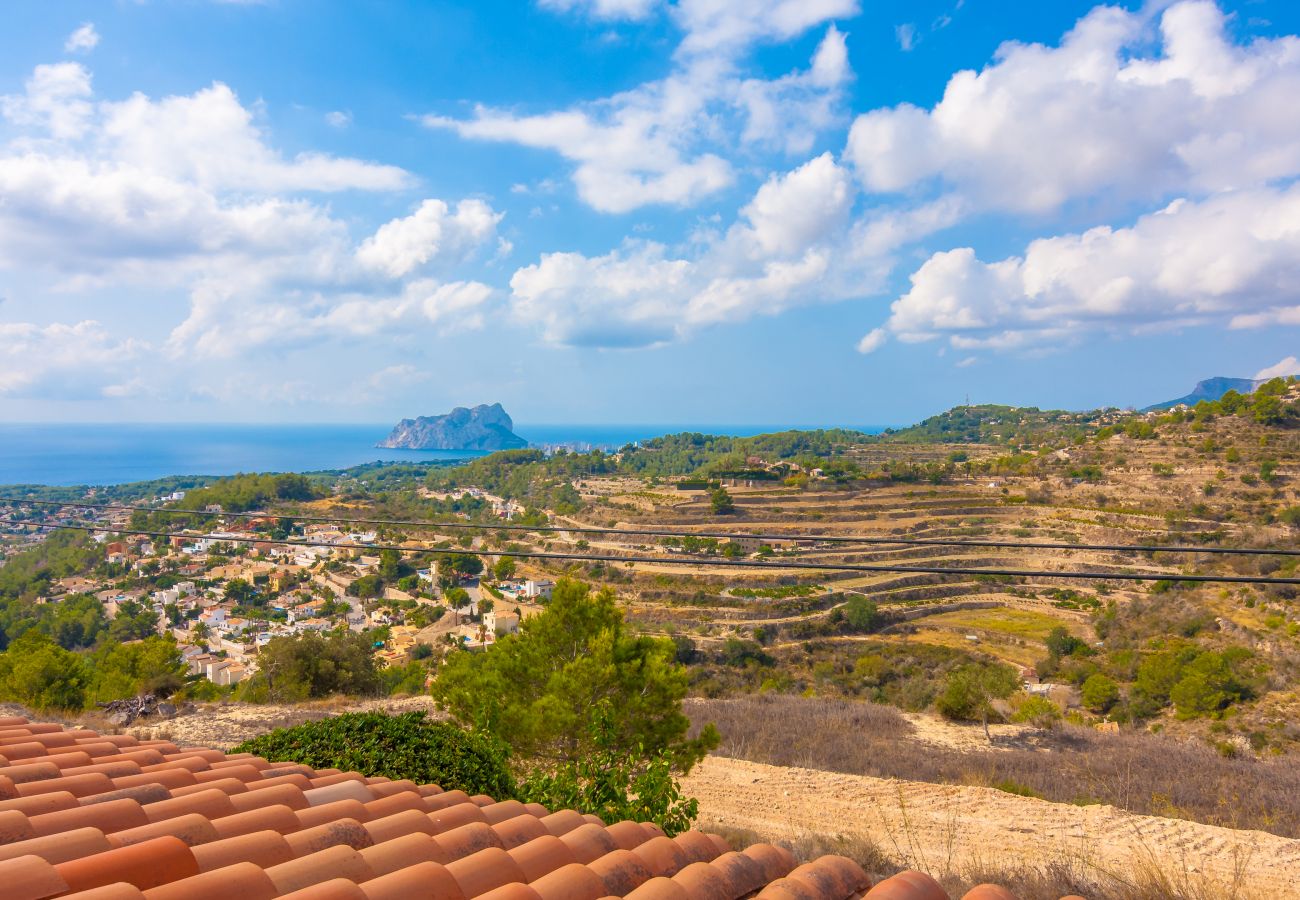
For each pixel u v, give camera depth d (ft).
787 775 44.29
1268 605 139.13
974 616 193.47
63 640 208.54
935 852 32.30
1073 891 25.99
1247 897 26.81
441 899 9.77
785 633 179.52
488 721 29.50
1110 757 51.13
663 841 13.03
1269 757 62.90
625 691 31.89
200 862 10.06
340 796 15.51
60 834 10.17
